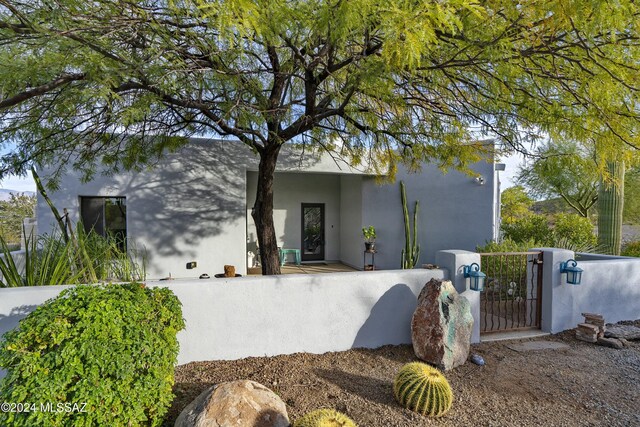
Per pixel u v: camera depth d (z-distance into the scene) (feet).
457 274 17.34
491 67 13.15
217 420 8.57
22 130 16.39
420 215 36.70
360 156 25.00
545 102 13.06
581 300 19.80
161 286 13.55
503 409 11.68
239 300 14.60
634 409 11.91
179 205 30.25
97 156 22.76
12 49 10.69
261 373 13.42
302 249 46.80
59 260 15.25
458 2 8.69
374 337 16.35
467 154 19.25
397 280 16.69
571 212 63.31
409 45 8.80
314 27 11.62
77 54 10.71
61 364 8.25
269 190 22.34
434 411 10.89
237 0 8.44
